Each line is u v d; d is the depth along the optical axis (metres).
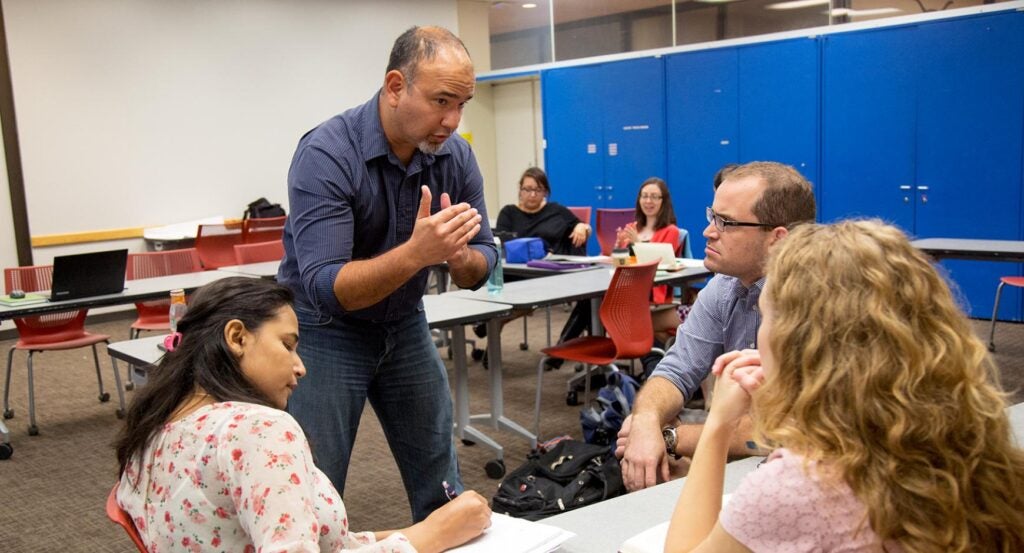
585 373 5.04
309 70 9.45
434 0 10.36
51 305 4.43
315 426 2.12
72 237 7.93
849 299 0.94
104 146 8.13
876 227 1.00
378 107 2.05
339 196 2.01
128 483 1.32
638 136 8.91
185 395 1.33
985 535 0.91
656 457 2.02
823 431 0.93
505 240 6.15
